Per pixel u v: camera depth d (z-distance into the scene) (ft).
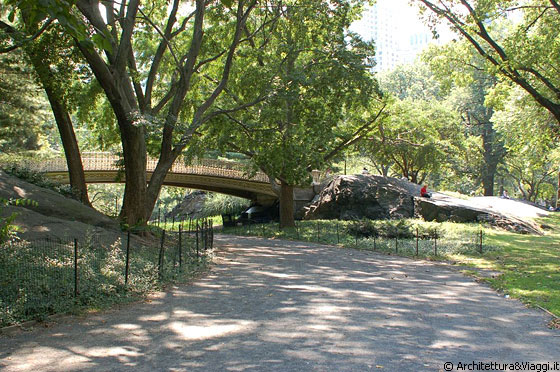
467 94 194.59
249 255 67.97
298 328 27.25
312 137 89.71
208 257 58.08
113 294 34.12
